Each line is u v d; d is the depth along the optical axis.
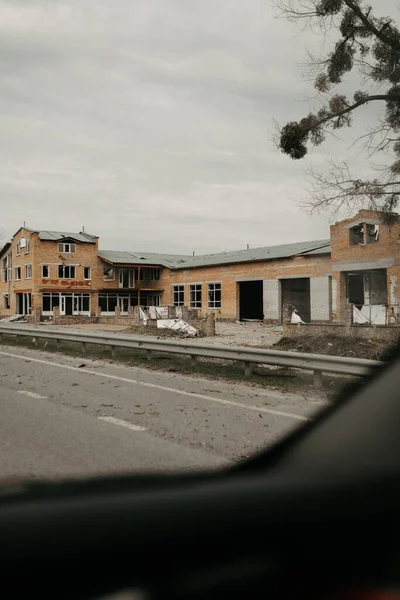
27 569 0.53
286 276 36.56
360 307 24.42
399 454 0.81
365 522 0.66
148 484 0.91
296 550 0.62
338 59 17.98
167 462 4.63
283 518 0.66
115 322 34.66
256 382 9.49
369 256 28.28
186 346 11.19
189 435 5.61
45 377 9.91
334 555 0.62
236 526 0.63
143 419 6.37
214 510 0.67
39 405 7.21
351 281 31.95
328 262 33.34
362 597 0.59
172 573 0.56
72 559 0.55
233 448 5.11
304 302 37.34
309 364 8.84
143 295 53.25
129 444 5.24
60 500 0.76
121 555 0.56
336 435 0.89
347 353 14.47
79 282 49.78
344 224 29.78
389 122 18.38
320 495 0.71
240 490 0.76
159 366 11.58
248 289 43.47
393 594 0.59
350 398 0.96
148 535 0.59
